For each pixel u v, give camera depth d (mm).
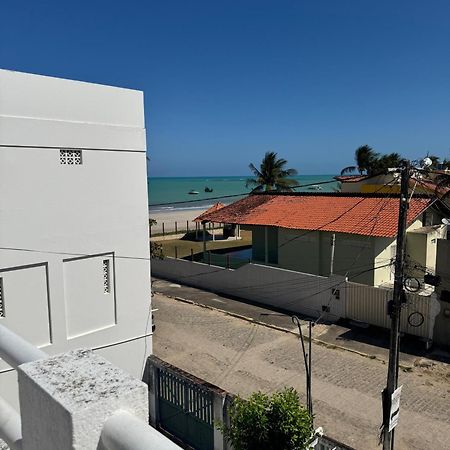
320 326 17859
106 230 10773
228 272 22844
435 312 15477
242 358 15219
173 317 19531
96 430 1290
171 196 108188
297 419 6477
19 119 9117
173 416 10688
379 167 44344
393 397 9484
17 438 1817
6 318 9375
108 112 10562
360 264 20188
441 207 22734
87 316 10617
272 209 25406
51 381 1413
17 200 9266
